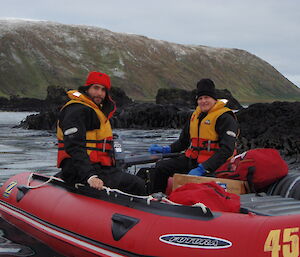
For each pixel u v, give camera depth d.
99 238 3.73
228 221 3.23
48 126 27.20
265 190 4.46
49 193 4.71
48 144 16.08
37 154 12.37
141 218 3.57
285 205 3.76
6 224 4.71
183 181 4.64
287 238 3.05
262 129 15.79
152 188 5.29
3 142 17.03
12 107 101.25
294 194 4.07
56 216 4.31
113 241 3.60
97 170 4.43
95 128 4.45
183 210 3.45
